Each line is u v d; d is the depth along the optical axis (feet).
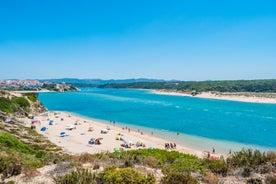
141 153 77.87
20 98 291.99
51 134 187.83
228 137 187.62
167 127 232.94
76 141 167.63
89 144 159.84
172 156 68.08
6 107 242.17
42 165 52.60
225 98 606.55
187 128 226.58
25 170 44.78
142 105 445.78
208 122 258.78
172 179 36.78
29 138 142.41
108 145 160.35
